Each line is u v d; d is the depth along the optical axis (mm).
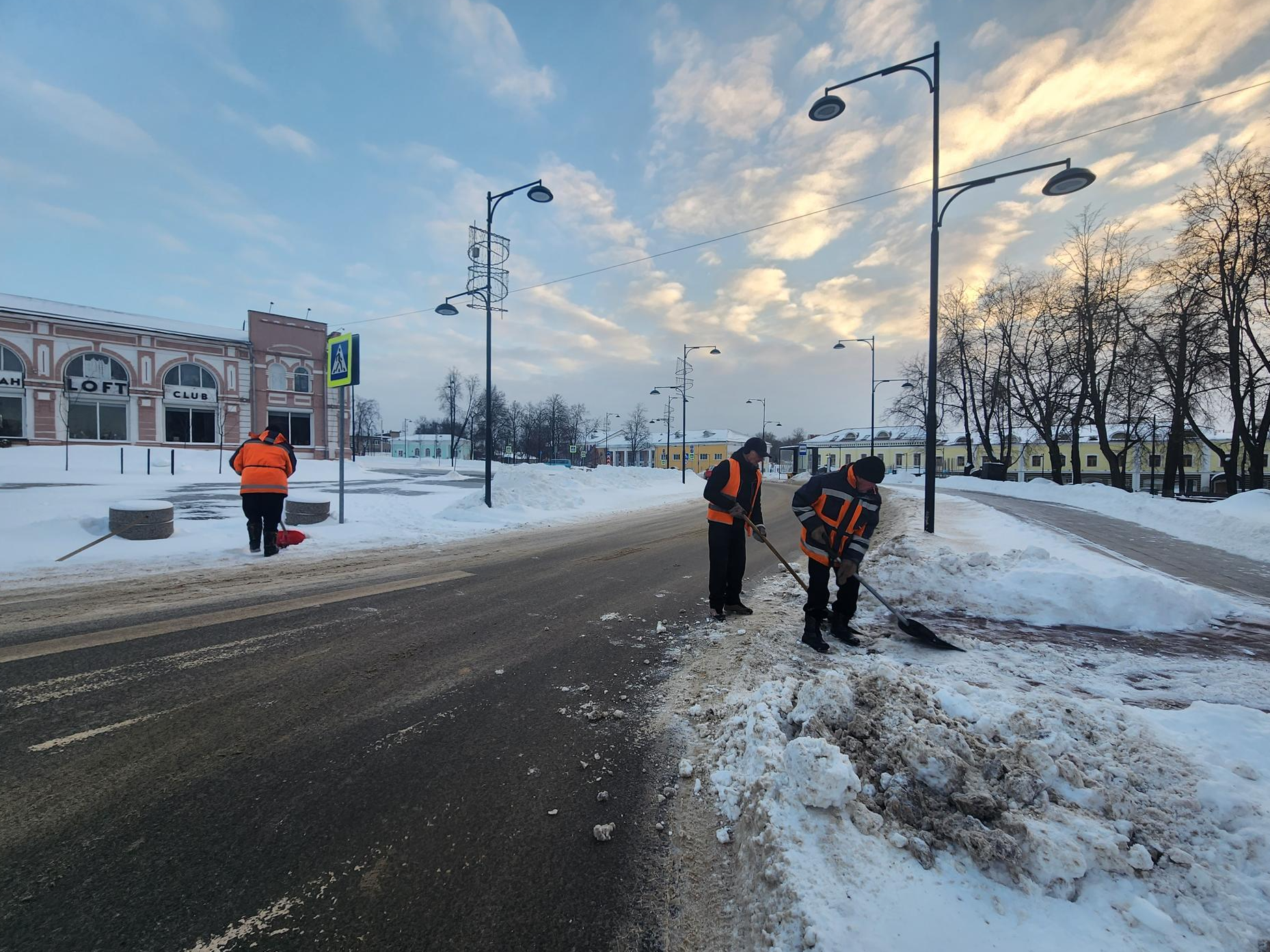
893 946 1529
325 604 5230
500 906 1812
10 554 6574
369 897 1825
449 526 11039
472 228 13820
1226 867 1792
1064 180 8898
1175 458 23266
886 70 9828
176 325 34000
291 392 35469
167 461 26984
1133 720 2574
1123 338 25062
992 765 2205
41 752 2596
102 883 1827
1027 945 1547
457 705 3246
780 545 10000
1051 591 5199
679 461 80875
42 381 28047
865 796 2102
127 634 4219
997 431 36562
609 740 2883
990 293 32375
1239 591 6629
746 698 3254
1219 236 19453
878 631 4723
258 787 2391
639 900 1855
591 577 6828
